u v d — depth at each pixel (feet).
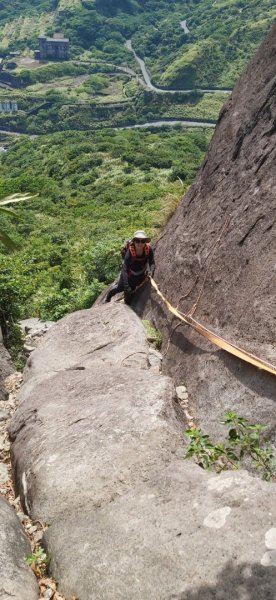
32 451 14.07
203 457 11.87
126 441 12.98
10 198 13.21
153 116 391.45
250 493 10.23
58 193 189.78
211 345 15.87
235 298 15.39
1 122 421.18
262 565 8.82
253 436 11.19
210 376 15.08
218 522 9.79
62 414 14.99
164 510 10.50
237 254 16.38
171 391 14.85
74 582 10.17
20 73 504.02
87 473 12.41
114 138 276.41
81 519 11.44
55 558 10.86
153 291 22.25
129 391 14.98
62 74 523.29
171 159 214.69
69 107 415.44
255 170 17.72
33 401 16.65
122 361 18.17
